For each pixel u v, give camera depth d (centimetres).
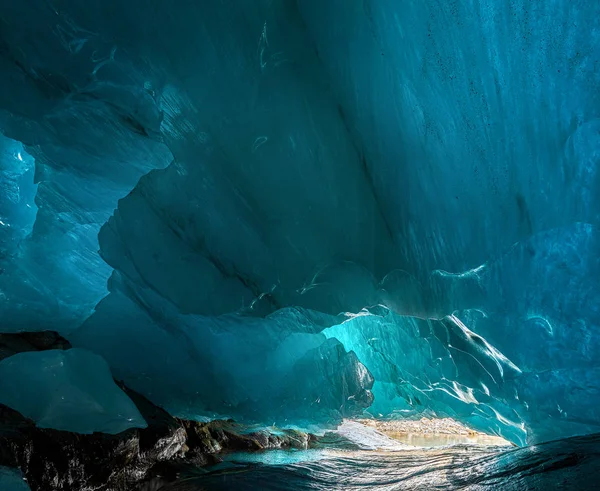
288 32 370
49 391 388
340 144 390
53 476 360
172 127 400
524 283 392
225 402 518
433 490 387
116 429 410
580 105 355
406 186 392
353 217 405
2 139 468
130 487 432
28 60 383
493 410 487
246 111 386
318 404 524
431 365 484
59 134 418
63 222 480
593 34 345
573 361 394
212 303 439
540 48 355
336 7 366
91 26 365
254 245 423
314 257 418
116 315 487
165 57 373
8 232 490
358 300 427
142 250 434
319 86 380
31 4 360
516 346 416
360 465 562
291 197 405
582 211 365
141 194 425
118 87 391
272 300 438
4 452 333
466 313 440
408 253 404
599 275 368
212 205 418
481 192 384
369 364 597
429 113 374
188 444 600
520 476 361
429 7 356
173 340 489
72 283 512
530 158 371
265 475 495
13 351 445
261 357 491
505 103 367
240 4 361
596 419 397
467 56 362
